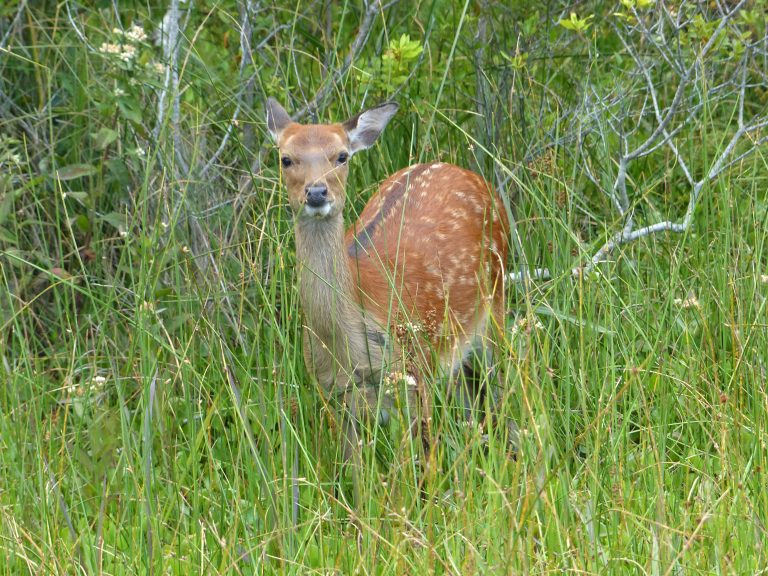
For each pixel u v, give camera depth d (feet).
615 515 25.43
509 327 35.65
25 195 38.99
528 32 40.86
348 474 30.27
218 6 40.40
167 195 36.86
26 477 27.78
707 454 26.96
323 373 31.68
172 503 26.61
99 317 35.58
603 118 38.17
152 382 27.63
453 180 36.58
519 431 26.45
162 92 38.52
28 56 40.78
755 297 32.14
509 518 24.14
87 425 30.50
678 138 42.70
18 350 35.99
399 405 28.40
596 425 27.40
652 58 42.06
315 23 41.98
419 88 40.68
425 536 25.36
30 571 24.53
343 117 39.58
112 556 25.99
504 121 40.81
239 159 39.91
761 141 36.68
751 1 44.32
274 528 26.16
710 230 37.14
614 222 34.47
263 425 28.66
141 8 43.37
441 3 43.04
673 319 32.32
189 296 33.96
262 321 33.81
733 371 29.58
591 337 30.42
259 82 38.32
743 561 24.12
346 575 25.05
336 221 30.78
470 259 35.04
